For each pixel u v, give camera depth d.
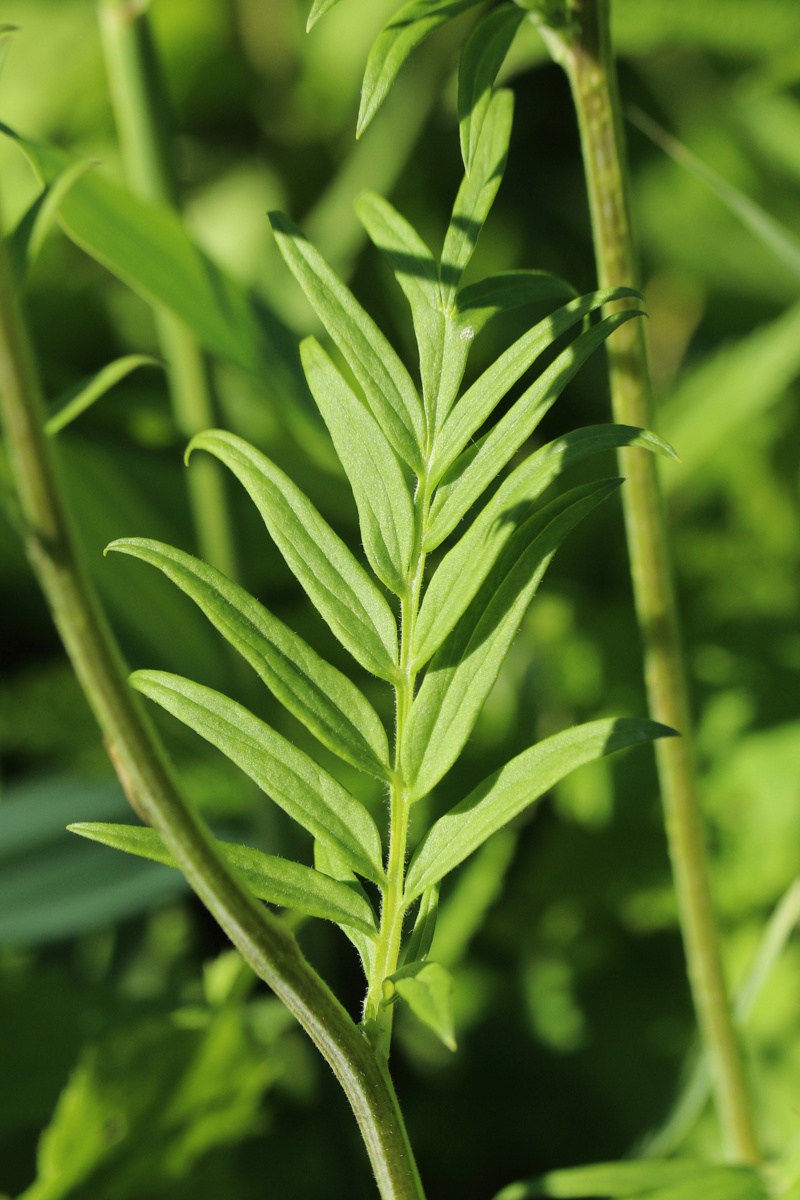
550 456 0.37
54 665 0.83
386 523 0.38
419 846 0.38
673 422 0.79
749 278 0.93
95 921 0.56
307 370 0.38
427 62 0.90
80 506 0.69
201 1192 0.52
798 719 0.77
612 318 0.37
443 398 0.38
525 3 0.39
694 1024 0.73
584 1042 0.74
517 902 0.78
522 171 0.96
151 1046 0.48
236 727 0.38
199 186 1.02
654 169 0.95
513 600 0.38
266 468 0.38
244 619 0.38
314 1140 0.70
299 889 0.37
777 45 0.83
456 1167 0.72
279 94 1.02
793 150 0.91
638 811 0.77
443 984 0.35
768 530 0.85
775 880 0.73
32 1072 0.62
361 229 0.88
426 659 0.38
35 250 0.35
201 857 0.35
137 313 0.92
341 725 0.38
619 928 0.77
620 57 0.93
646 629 0.43
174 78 1.00
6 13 0.96
